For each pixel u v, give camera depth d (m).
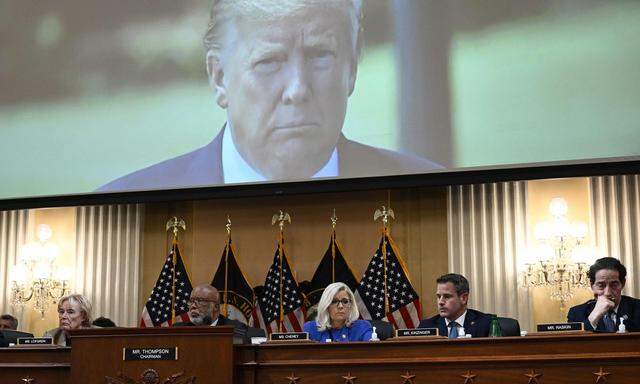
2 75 10.51
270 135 9.72
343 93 9.57
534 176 9.09
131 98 10.16
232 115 9.87
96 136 10.21
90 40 10.34
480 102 9.17
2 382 5.97
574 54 8.99
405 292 9.77
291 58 9.73
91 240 10.95
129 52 10.22
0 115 10.48
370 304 9.79
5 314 10.67
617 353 5.29
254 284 10.42
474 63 9.23
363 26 9.59
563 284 9.52
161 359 5.60
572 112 8.93
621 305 7.05
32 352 5.99
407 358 5.53
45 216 11.26
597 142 8.84
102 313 10.70
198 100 9.98
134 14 10.27
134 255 10.80
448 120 9.24
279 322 10.03
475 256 9.83
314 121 9.62
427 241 10.12
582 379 5.30
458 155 9.18
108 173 10.12
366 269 10.03
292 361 5.65
